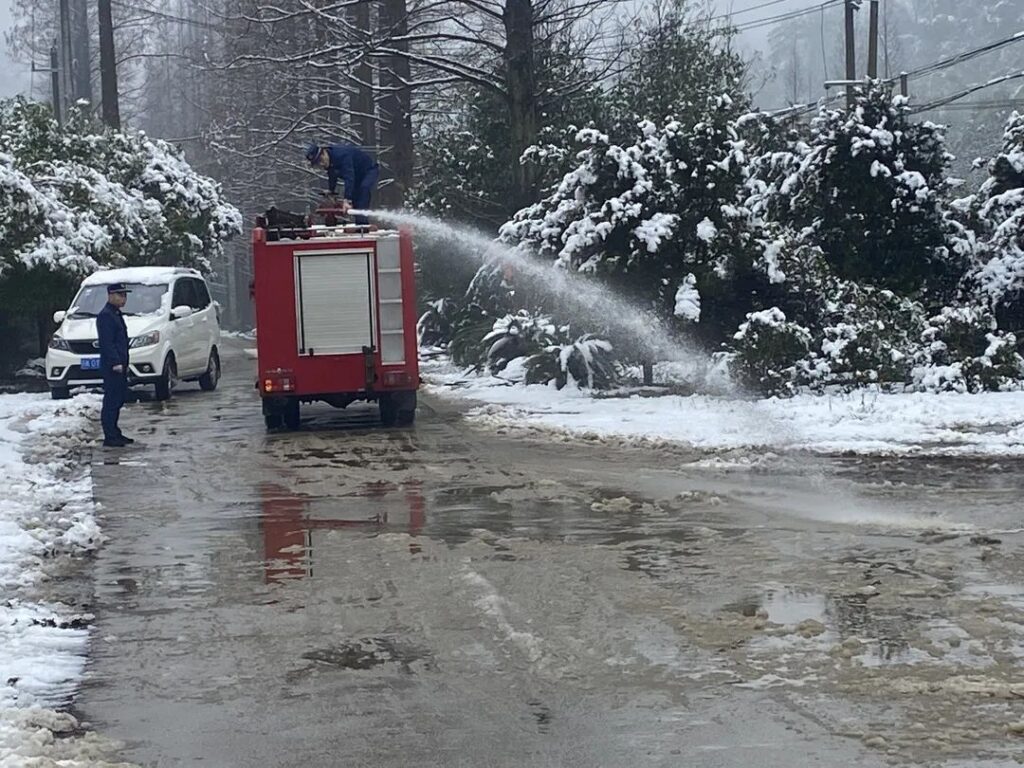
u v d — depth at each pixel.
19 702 6.98
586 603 8.69
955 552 9.99
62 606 9.02
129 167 38.31
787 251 21.58
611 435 16.86
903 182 22.77
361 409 21.98
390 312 18.56
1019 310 23.05
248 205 61.72
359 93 38.16
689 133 22.05
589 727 6.40
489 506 12.34
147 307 24.48
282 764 6.05
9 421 19.97
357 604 8.84
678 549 10.28
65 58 56.22
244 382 28.28
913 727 6.27
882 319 21.25
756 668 7.23
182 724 6.63
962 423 16.73
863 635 7.82
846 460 14.70
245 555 10.52
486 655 7.61
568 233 22.17
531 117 27.78
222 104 64.69
